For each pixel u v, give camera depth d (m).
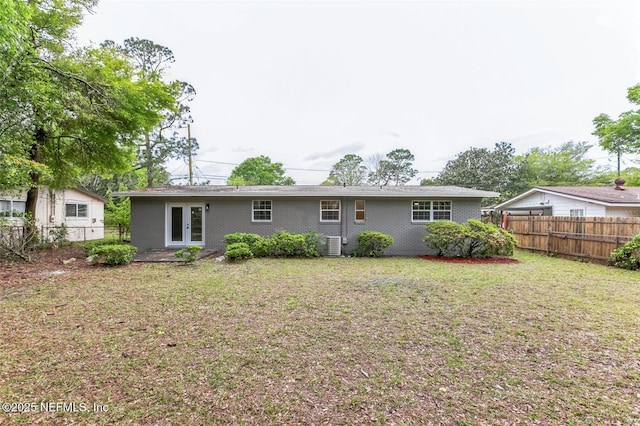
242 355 3.13
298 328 3.90
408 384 2.60
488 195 11.02
